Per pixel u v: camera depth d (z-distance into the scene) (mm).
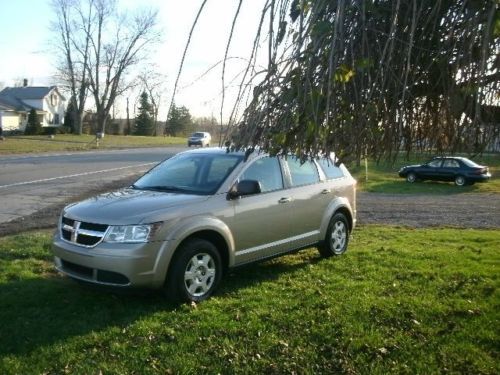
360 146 2193
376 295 5922
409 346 4531
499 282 6473
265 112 2098
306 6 1989
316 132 1974
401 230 11188
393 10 1954
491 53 1892
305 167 7473
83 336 4637
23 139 49125
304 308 5438
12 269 6660
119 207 5566
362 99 2074
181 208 5598
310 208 7320
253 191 6090
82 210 5648
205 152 6941
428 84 2197
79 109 60781
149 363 4152
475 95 1910
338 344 4559
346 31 1974
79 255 5391
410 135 2361
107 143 50875
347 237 8258
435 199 18906
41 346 4422
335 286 6281
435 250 8508
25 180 18312
